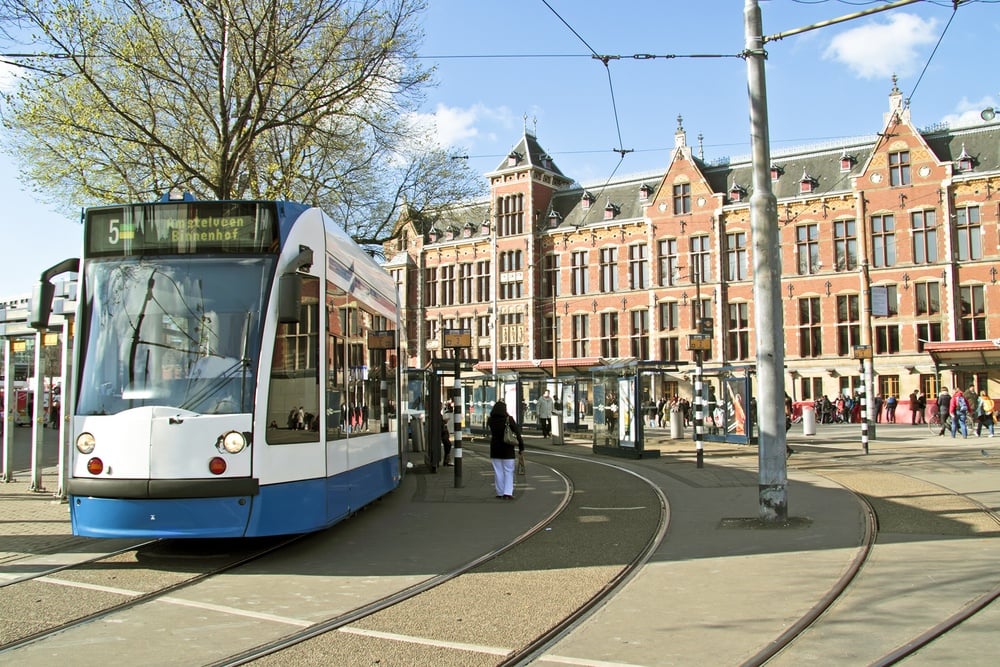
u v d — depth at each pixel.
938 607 6.54
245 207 8.70
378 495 12.19
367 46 18.00
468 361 20.58
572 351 54.28
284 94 18.97
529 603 7.03
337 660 5.55
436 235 61.62
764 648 5.65
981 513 11.23
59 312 13.38
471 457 24.58
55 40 15.81
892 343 44.47
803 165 48.66
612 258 53.34
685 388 49.59
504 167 57.88
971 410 37.59
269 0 17.12
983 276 42.38
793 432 34.66
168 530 8.05
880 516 11.23
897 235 44.47
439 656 5.61
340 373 10.05
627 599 7.13
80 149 17.52
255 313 8.49
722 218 49.50
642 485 15.95
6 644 5.96
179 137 18.53
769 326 11.00
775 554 8.84
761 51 11.12
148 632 6.28
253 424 8.25
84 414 8.31
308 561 9.04
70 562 8.96
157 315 8.49
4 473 16.89
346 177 20.50
